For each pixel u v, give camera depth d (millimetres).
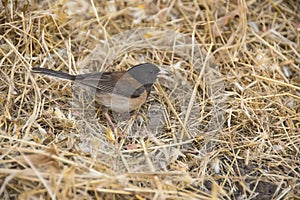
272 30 11797
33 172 7758
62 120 9508
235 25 11945
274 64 11172
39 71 9289
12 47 10148
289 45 11633
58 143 8969
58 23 11250
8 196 7809
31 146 8586
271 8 12320
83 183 7801
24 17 10656
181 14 12172
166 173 8367
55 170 7949
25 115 9477
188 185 8484
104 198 7969
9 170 7781
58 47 10922
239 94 10516
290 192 8734
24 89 9742
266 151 9477
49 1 11273
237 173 9062
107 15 11805
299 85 10914
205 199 8219
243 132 9828
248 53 11273
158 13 11992
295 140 9703
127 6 12133
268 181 8922
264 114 10102
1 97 9555
